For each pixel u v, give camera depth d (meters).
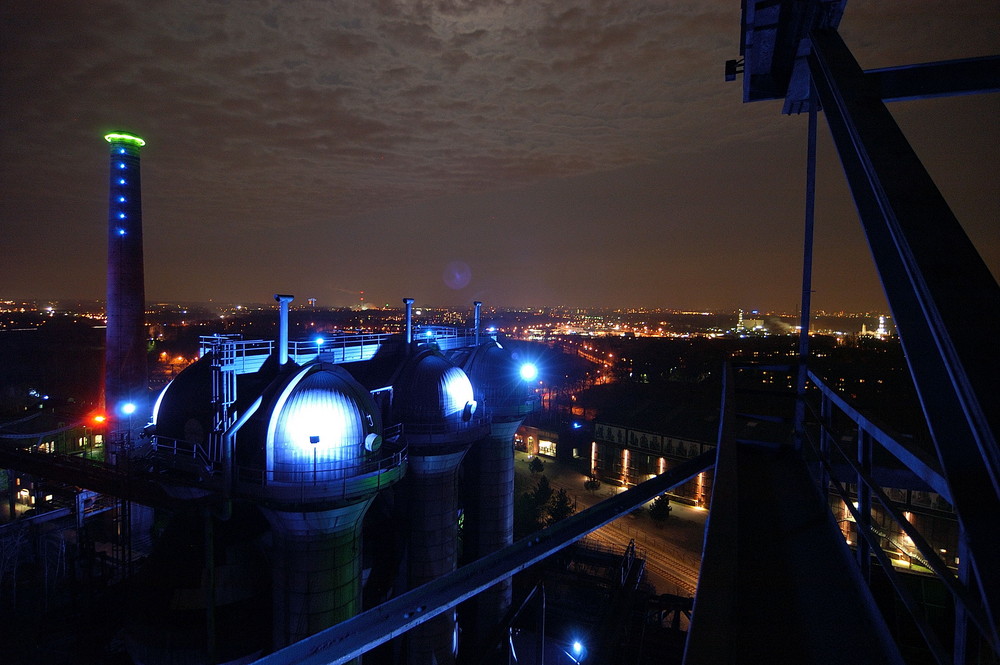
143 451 31.12
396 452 24.69
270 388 23.02
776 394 7.77
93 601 38.28
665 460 73.88
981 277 1.47
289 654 4.61
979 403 1.19
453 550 32.44
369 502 23.27
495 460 38.75
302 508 21.16
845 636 3.60
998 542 1.43
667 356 148.25
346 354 29.98
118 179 48.41
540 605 30.77
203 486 22.38
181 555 26.22
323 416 21.86
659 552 56.94
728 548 2.47
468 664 32.66
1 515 52.72
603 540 59.22
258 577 26.33
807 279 7.00
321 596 22.39
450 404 30.95
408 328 33.97
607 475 79.88
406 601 5.16
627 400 89.50
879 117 2.30
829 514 5.61
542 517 60.06
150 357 150.25
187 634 24.44
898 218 1.71
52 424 57.53
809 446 6.98
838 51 3.02
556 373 133.50
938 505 42.16
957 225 1.66
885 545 42.88
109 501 49.12
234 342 23.62
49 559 49.19
